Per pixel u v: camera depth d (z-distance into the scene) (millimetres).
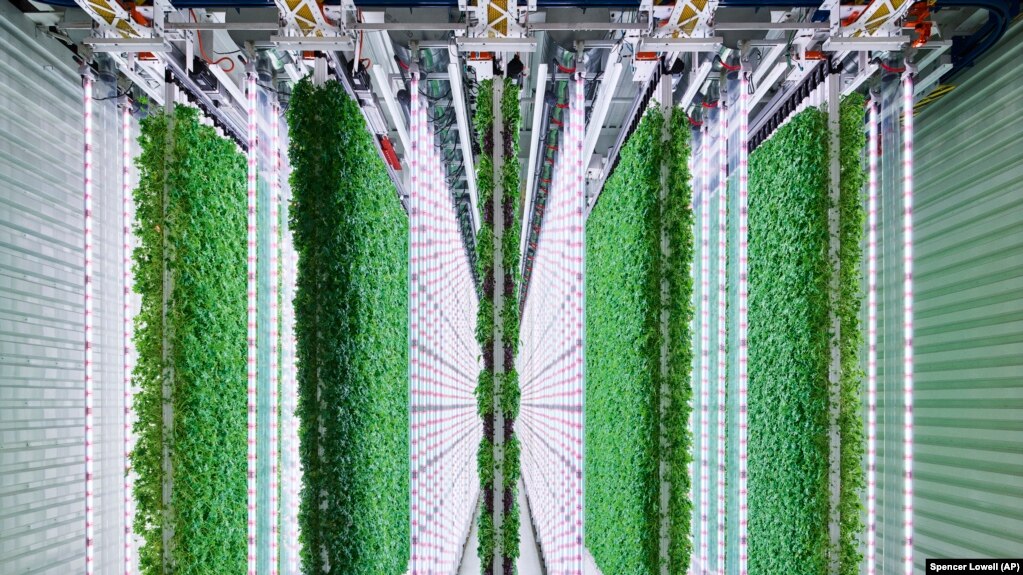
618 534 6328
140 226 4848
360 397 5145
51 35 4633
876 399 4922
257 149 4801
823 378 4828
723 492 5105
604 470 7160
